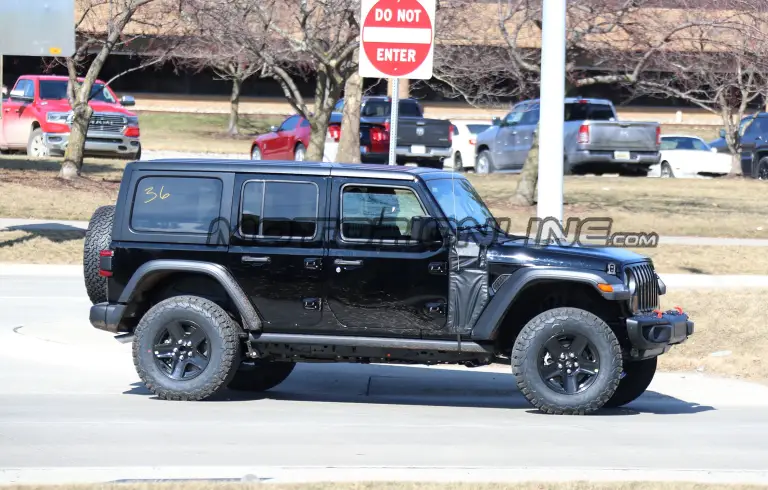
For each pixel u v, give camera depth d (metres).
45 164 49.69
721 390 19.23
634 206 45.28
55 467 11.91
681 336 16.78
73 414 15.37
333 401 17.50
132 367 19.66
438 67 41.22
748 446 14.00
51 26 30.00
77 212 39.72
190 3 37.38
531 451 13.32
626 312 16.19
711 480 11.59
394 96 18.95
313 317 16.42
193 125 95.25
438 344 16.22
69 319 24.31
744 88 62.16
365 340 16.36
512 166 55.19
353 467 12.05
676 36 41.31
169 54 48.81
